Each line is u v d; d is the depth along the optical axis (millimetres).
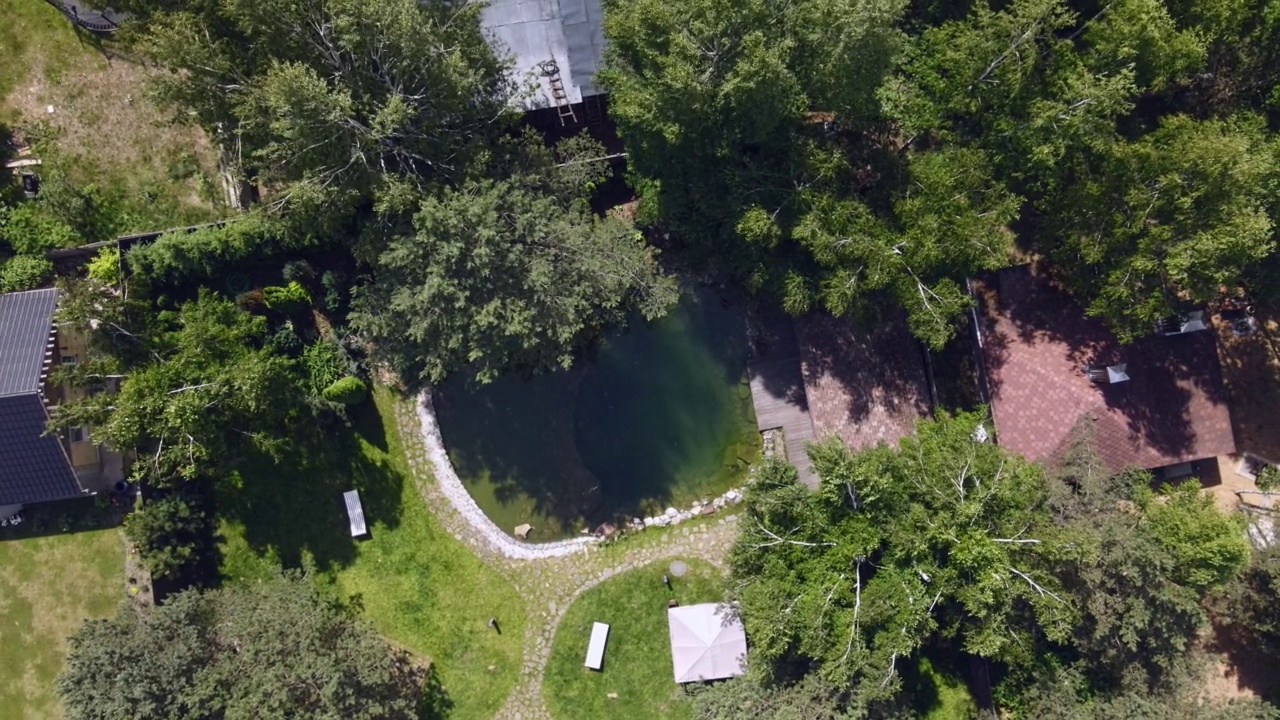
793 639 35031
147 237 37344
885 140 36906
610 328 40469
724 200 35062
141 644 33562
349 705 34156
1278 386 40000
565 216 35250
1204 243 30516
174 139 39125
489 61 34062
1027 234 38875
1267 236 30547
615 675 39344
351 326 36219
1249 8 33312
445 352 34094
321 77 31922
